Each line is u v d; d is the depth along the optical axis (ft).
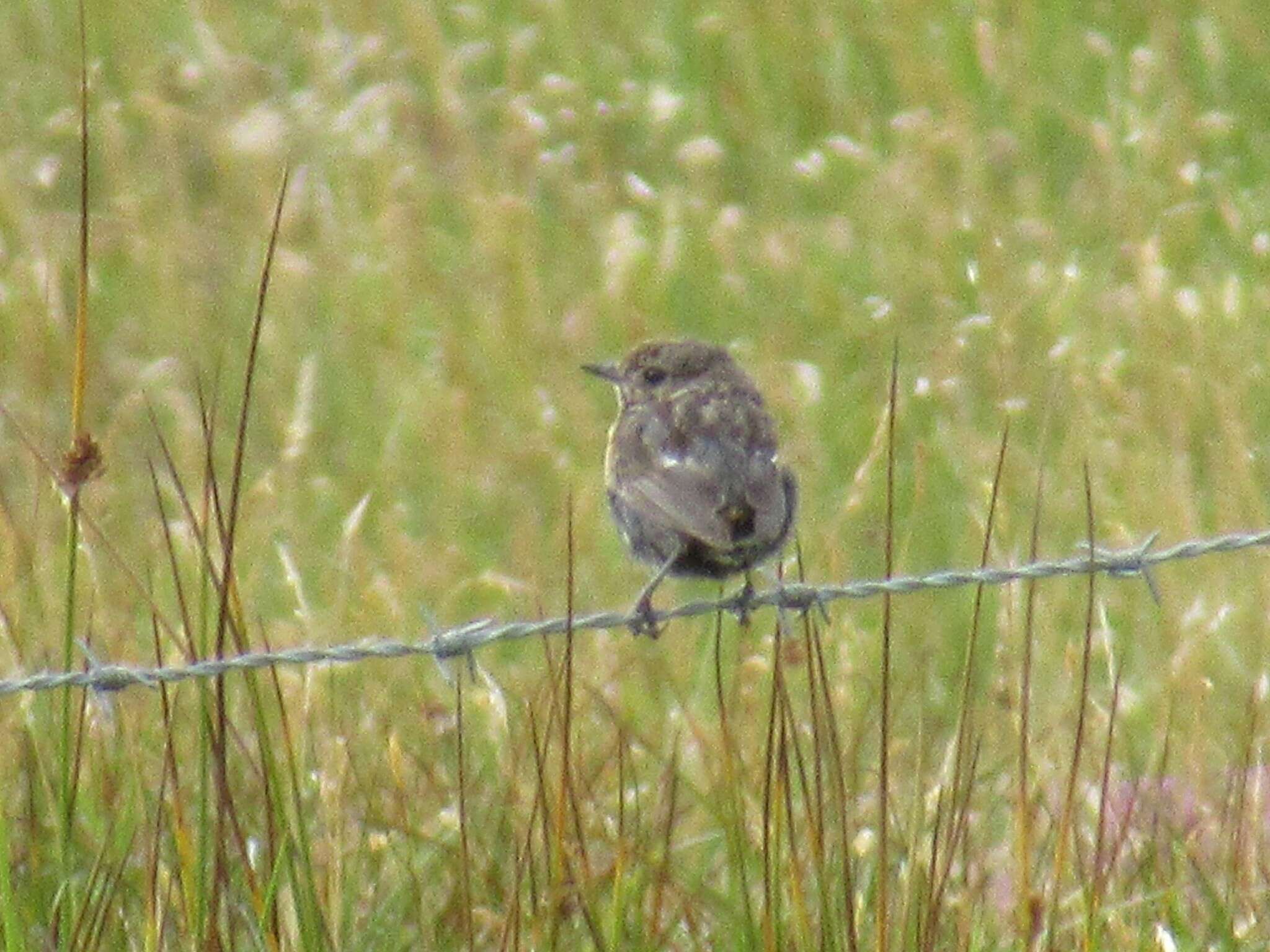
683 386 34.35
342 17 64.64
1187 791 31.71
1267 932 28.37
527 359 50.96
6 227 55.06
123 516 44.34
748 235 56.75
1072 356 47.09
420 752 32.27
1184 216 54.39
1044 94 61.00
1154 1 64.59
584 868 26.81
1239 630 39.42
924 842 28.35
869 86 64.03
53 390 50.19
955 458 45.21
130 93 62.90
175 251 54.65
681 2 66.95
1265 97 62.64
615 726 31.09
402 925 28.66
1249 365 47.67
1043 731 32.30
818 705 30.99
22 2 68.28
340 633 36.50
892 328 52.06
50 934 25.63
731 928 27.40
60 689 28.99
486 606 42.78
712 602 27.40
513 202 53.93
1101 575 40.96
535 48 66.74
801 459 46.24
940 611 41.86
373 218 57.41
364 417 49.75
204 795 25.50
